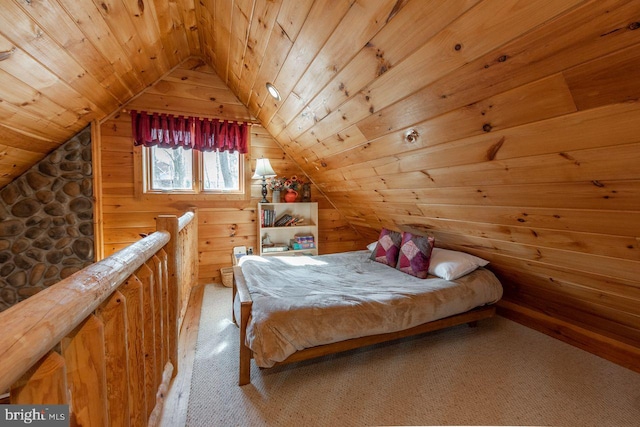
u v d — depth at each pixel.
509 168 1.40
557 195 1.35
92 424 0.73
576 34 0.83
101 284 0.76
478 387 1.75
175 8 2.18
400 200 2.48
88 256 2.96
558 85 0.97
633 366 1.92
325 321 1.76
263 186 3.64
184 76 3.26
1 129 1.98
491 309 2.42
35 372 0.53
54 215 2.87
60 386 0.56
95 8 1.60
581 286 1.85
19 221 2.79
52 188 2.85
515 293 2.59
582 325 2.20
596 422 1.50
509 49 0.97
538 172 1.31
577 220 1.40
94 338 0.73
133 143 3.16
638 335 1.89
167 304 1.67
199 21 2.49
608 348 2.04
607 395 1.69
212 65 3.29
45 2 1.36
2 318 0.49
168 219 1.78
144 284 1.26
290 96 2.30
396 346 2.21
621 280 1.55
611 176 1.10
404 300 2.01
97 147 2.95
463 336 2.38
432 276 2.51
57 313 0.55
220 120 3.37
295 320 1.70
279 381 1.78
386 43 1.26
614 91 0.87
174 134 3.20
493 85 1.12
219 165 3.63
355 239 4.38
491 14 0.92
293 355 1.71
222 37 2.40
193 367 1.91
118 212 3.16
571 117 1.02
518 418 1.51
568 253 1.64
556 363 2.01
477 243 2.31
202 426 1.43
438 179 1.85
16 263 2.81
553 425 1.48
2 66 1.52
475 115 1.28
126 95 2.92
